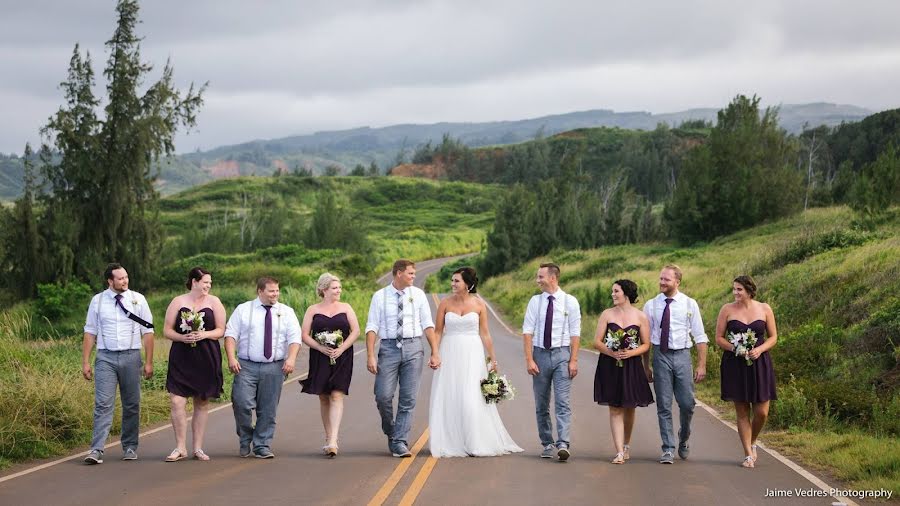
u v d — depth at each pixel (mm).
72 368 13164
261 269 55469
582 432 11773
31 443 10117
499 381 10016
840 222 41250
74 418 10961
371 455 9977
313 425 12367
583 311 37062
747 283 9367
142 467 9211
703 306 27250
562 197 77562
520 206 73562
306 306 36094
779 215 54781
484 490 8031
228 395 15398
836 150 129625
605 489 8102
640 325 9492
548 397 9906
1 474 8875
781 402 12344
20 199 47625
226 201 177500
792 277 23750
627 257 53625
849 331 16297
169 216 159000
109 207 50719
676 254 49344
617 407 9531
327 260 66938
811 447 10383
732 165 56312
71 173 50219
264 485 8234
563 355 9781
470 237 129125
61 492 7926
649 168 194375
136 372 9773
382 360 10078
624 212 76062
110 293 9797
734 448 10531
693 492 7984
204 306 9844
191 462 9523
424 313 10133
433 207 180750
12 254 47031
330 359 9938
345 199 189625
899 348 13914
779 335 18281
